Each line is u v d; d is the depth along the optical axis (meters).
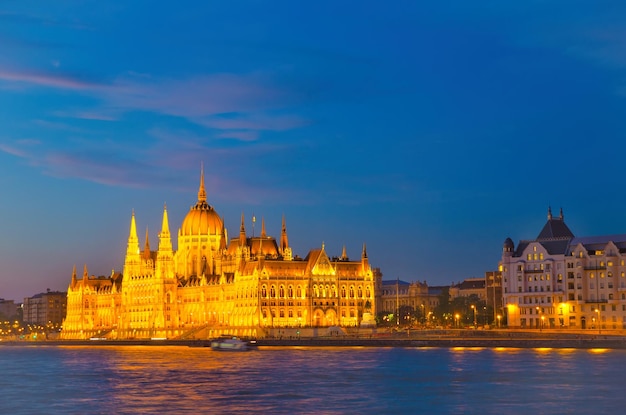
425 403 197.12
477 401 198.62
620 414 180.25
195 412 189.25
